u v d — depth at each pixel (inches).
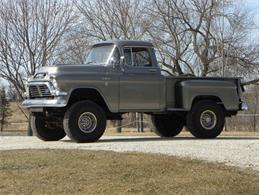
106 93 549.0
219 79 610.5
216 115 605.6
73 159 398.3
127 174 361.7
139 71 566.3
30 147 497.0
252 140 571.5
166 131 663.1
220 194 334.0
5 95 1571.1
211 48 1316.4
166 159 399.5
